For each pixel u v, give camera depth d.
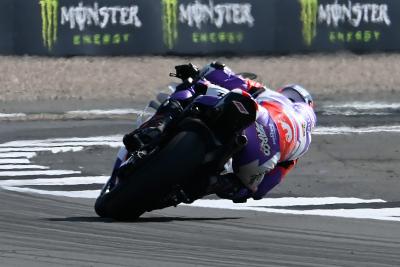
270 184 30.58
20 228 26.25
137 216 27.44
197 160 25.45
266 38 87.38
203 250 23.20
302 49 88.31
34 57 87.12
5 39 86.44
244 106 26.02
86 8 86.62
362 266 21.91
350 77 83.81
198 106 26.06
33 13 86.31
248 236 26.41
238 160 28.30
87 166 47.59
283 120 29.48
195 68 29.25
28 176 43.91
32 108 71.81
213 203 35.22
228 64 85.19
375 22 88.69
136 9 86.81
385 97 77.25
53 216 29.86
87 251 22.31
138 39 87.06
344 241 26.22
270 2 87.25
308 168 46.78
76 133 60.12
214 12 86.75
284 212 33.56
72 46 87.12
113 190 26.58
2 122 65.44
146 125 26.92
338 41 88.62
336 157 50.62
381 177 44.38
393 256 23.75
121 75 83.44
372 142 56.16
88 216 29.81
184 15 86.75
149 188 25.78
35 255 21.48
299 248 24.39
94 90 79.44
